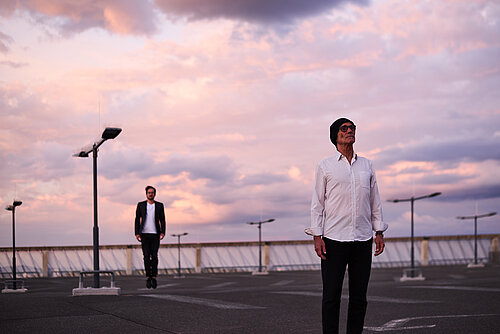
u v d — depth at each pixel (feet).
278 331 17.72
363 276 14.06
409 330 17.83
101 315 21.47
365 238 13.92
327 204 14.02
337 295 13.94
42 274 193.16
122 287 78.43
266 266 213.25
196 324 19.22
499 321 19.58
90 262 198.80
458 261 230.89
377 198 14.38
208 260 211.20
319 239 13.93
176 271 207.72
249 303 26.45
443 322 19.49
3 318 20.67
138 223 37.58
